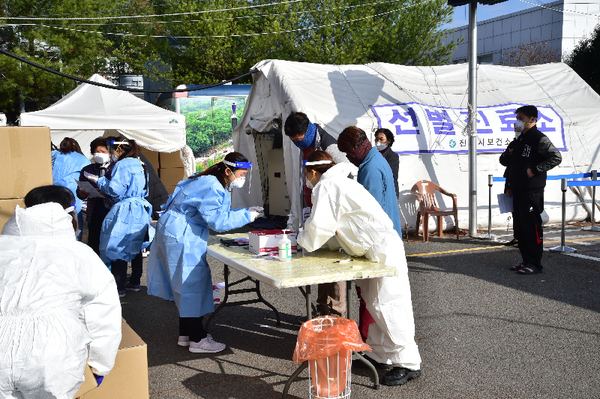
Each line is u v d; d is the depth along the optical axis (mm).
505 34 29484
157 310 5359
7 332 1900
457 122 9516
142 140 10977
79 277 2107
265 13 22922
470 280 6039
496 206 9547
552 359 3840
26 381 1887
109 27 24312
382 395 3355
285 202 10797
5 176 3293
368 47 21625
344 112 8898
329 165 3664
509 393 3338
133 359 2852
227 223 3832
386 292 3354
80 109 9914
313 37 21578
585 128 10156
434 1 22062
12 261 2027
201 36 22797
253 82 10359
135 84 18984
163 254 4090
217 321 4918
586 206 9867
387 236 3371
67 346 1966
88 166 5812
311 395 3318
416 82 10188
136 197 5582
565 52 25156
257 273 3158
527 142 6152
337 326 3008
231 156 3965
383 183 3785
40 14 19562
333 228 3377
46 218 2139
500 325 4578
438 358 3918
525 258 6363
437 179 9164
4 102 19250
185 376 3729
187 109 13586
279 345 4312
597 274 6160
